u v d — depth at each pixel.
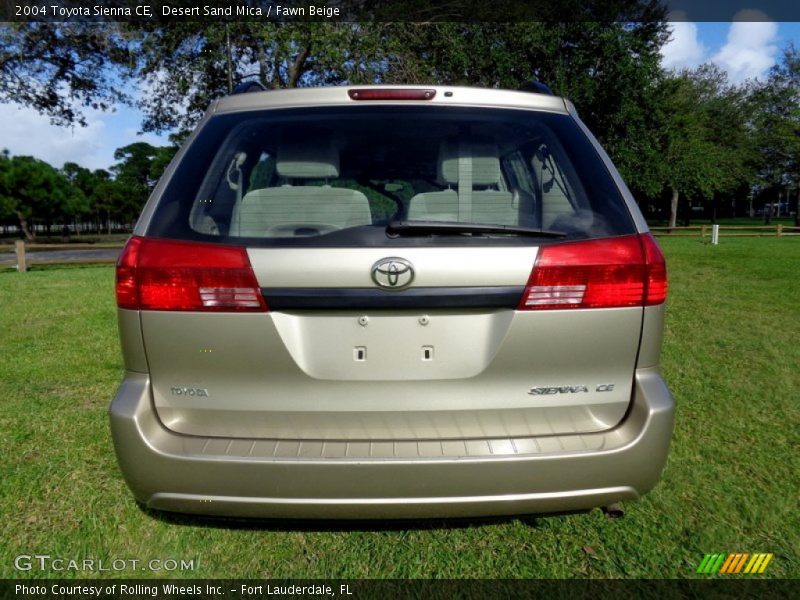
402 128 2.33
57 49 18.28
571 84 24.12
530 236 2.06
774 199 59.47
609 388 2.11
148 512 2.76
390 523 2.22
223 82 17.19
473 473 1.98
